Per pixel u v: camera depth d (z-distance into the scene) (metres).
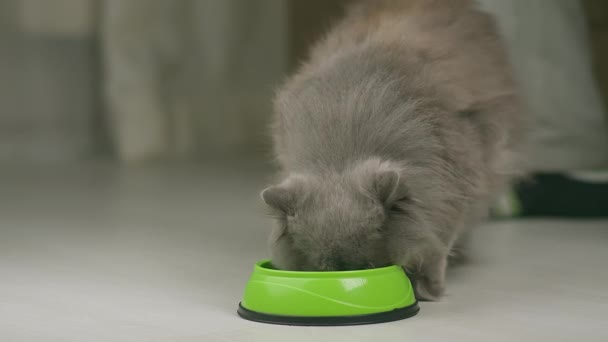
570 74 3.18
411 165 2.15
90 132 5.06
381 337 2.02
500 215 2.77
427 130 2.17
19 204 3.18
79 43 4.92
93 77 5.00
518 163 2.48
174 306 2.17
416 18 2.35
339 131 2.17
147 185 3.77
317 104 2.20
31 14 4.73
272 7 5.41
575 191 2.77
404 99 2.18
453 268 2.36
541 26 3.06
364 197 2.09
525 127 2.54
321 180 2.13
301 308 2.07
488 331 2.05
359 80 2.20
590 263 2.38
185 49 5.08
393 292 2.09
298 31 5.43
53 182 3.92
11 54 4.75
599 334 2.04
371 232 2.08
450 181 2.19
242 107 5.39
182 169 4.47
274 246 2.13
